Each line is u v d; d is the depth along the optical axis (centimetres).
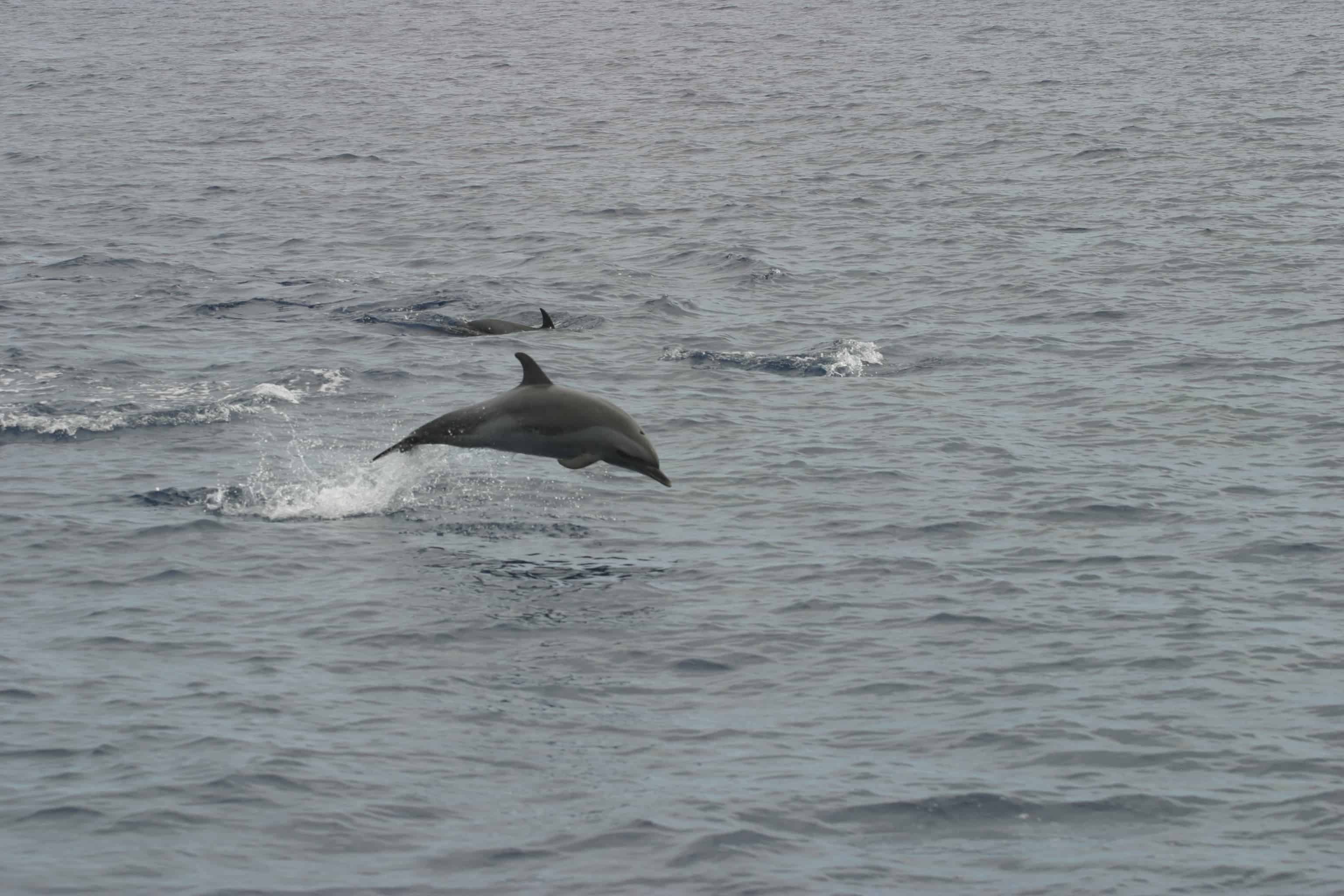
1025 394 7369
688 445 6575
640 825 3478
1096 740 3903
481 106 19725
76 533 5378
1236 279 9781
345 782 3650
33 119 18500
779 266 10488
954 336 8550
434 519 5606
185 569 5069
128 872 3241
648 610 4788
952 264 10512
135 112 19212
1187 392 7319
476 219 12469
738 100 19900
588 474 6125
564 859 3334
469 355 8119
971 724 4006
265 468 6147
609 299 9600
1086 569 5119
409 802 3572
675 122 18075
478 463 6197
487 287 9894
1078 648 4481
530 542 5403
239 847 3350
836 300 9556
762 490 5988
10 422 6681
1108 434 6694
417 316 9012
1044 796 3619
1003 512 5703
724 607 4819
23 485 5900
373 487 5938
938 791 3641
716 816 3516
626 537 5466
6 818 3450
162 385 7400
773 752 3856
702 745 3903
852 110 18700
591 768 3766
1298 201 12350
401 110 19375
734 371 7831
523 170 15000
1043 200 12812
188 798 3550
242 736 3872
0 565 5081
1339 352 8006
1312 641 4525
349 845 3375
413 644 4503
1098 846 3406
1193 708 4081
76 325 8694
